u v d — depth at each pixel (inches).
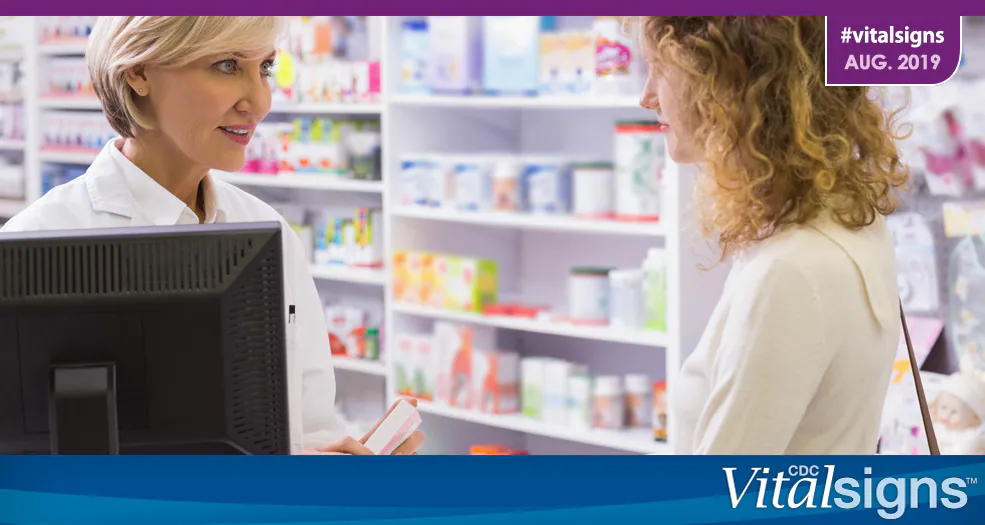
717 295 140.7
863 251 59.9
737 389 58.7
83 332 51.5
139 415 52.4
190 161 74.6
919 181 125.1
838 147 59.2
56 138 217.8
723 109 59.9
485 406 162.4
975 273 121.6
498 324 158.6
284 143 183.0
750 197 58.9
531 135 179.2
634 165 142.0
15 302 50.9
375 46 178.4
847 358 59.2
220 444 53.3
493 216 154.8
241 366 53.1
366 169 174.7
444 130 174.1
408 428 65.1
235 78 70.5
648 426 152.4
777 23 58.9
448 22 159.9
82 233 51.8
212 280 52.4
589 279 150.6
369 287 192.4
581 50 146.6
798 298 57.7
